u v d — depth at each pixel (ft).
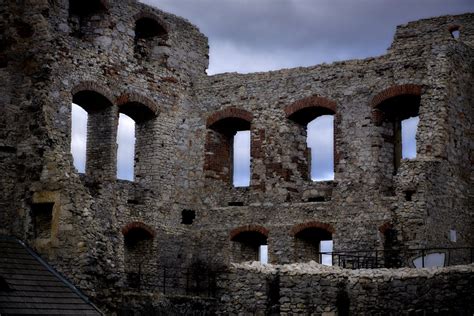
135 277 113.39
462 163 114.42
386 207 112.16
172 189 119.44
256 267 97.04
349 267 110.73
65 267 91.30
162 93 120.16
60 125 104.99
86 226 92.17
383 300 90.99
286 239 116.57
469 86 117.08
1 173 96.02
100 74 111.75
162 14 121.90
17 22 100.37
